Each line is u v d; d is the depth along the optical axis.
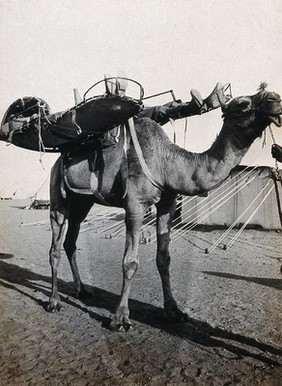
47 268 7.65
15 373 3.38
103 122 4.09
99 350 3.75
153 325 4.34
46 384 3.19
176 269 7.42
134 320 4.49
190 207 14.05
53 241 5.07
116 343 3.88
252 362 3.48
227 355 3.62
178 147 4.18
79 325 4.38
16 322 4.48
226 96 3.95
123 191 4.21
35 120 4.45
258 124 3.65
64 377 3.29
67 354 3.69
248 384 3.11
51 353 3.72
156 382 3.17
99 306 5.05
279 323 4.40
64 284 6.29
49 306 4.89
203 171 3.94
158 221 4.50
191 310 4.88
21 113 4.59
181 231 13.30
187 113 4.20
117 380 3.21
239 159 3.86
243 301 5.26
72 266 5.46
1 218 18.48
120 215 18.48
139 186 4.15
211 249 9.97
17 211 22.59
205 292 5.70
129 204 4.18
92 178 4.50
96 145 4.46
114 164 4.32
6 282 6.41
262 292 5.73
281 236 12.38
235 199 13.91
